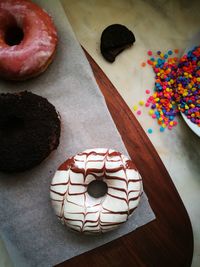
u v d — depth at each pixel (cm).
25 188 21
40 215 21
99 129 22
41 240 21
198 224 24
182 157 25
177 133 25
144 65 25
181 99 24
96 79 22
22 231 21
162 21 25
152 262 21
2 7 21
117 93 22
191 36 25
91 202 21
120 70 25
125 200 21
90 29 25
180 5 25
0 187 21
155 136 24
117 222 21
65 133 22
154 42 25
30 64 21
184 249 22
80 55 22
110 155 21
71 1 25
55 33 22
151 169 22
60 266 21
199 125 23
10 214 21
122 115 22
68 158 21
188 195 24
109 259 21
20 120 21
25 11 21
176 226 22
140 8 25
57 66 22
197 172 25
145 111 24
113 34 24
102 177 21
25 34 22
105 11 25
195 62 24
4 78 22
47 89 22
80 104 22
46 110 21
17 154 20
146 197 22
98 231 21
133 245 21
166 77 24
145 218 22
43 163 22
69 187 21
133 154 22
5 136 21
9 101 21
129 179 21
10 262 22
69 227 21
